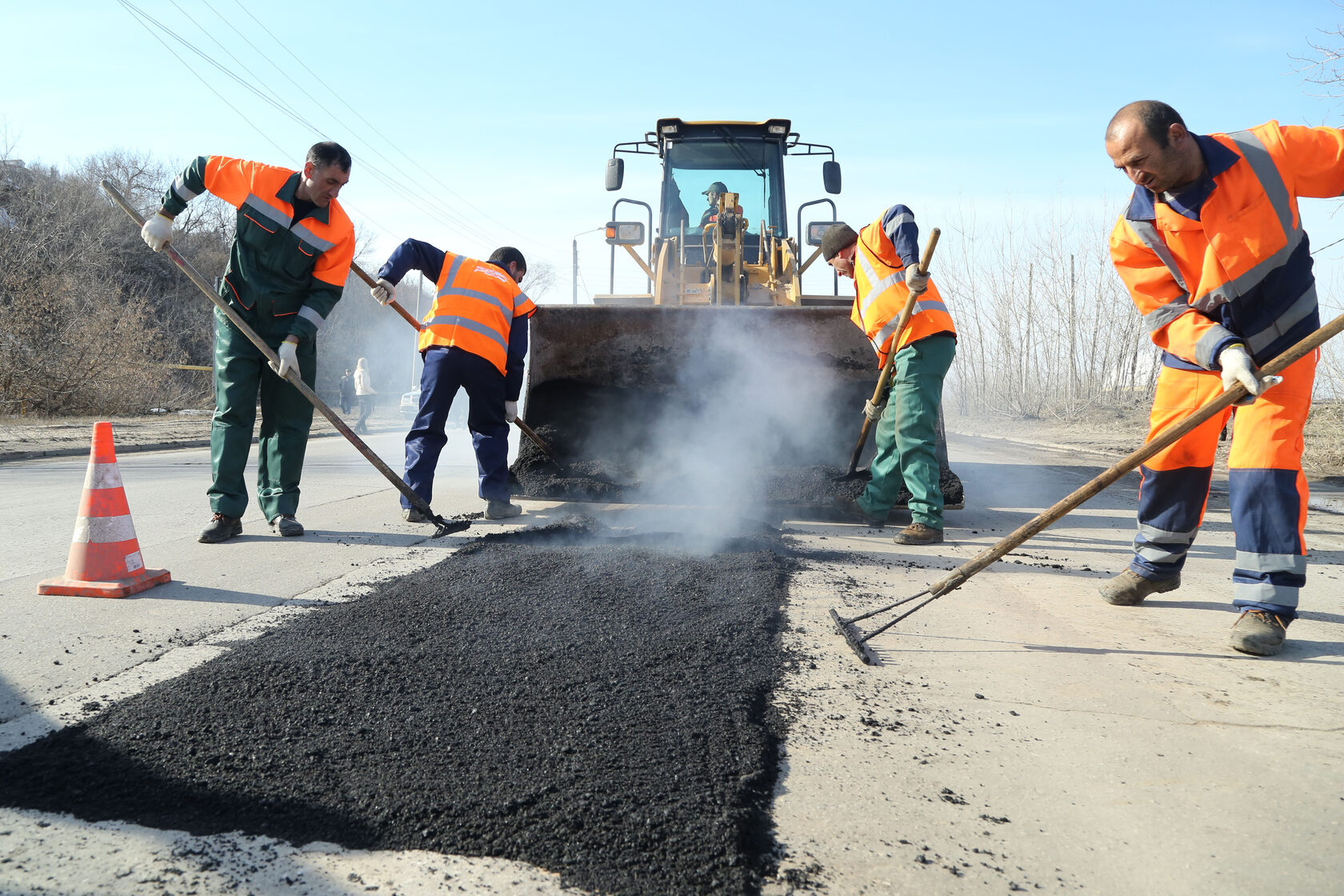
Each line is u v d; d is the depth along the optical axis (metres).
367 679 2.32
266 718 2.06
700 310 5.73
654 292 7.91
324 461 9.33
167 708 2.11
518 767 1.84
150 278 28.41
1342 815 1.73
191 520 5.01
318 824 1.62
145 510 5.42
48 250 20.73
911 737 2.08
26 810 1.66
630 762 1.87
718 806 1.69
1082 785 1.85
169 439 12.21
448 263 4.90
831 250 4.85
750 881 1.47
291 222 4.16
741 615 2.98
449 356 4.73
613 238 8.18
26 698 2.21
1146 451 2.57
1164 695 2.37
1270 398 2.77
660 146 8.50
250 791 1.73
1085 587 3.62
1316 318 2.74
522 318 5.11
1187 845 1.62
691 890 1.45
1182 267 2.88
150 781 1.76
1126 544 4.63
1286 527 2.71
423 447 4.83
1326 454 8.94
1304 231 2.72
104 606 3.07
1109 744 2.05
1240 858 1.57
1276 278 2.68
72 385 17.98
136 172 29.53
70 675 2.38
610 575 3.46
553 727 2.04
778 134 8.34
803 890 1.46
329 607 3.06
